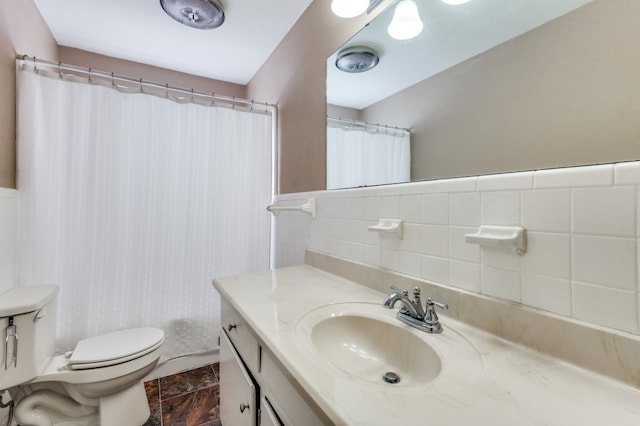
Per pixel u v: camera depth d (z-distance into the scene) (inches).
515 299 27.6
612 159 22.8
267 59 89.2
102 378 52.8
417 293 33.2
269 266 87.7
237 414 39.6
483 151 32.2
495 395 20.2
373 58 48.1
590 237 23.0
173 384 71.4
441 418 18.0
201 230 79.5
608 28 23.2
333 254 54.6
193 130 78.5
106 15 69.8
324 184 60.1
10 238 56.4
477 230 30.7
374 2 46.6
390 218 41.7
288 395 26.7
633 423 17.6
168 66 94.0
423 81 39.8
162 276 75.2
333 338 34.9
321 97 61.6
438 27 37.9
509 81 30.0
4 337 46.0
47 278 62.9
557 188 24.9
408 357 31.0
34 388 52.8
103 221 68.4
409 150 41.6
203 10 65.0
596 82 23.8
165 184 75.3
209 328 80.6
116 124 69.5
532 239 26.4
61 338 64.8
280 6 66.6
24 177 59.7
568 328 23.8
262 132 86.0
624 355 21.1
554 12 26.5
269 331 31.0
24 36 61.8
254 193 85.5
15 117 59.2
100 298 68.4
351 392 20.6
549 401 19.6
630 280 21.2
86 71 66.9
